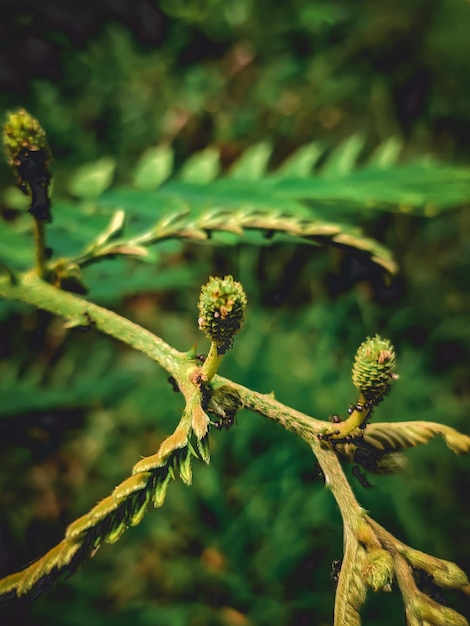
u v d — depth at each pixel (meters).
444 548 0.35
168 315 0.39
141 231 0.15
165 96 0.45
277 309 0.41
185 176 0.16
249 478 0.36
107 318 0.11
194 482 0.36
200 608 0.34
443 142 0.47
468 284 0.43
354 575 0.09
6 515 0.35
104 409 0.36
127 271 0.19
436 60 0.49
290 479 0.36
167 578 0.35
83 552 0.08
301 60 0.49
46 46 0.42
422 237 0.44
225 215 0.13
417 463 0.37
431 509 0.36
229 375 0.38
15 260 0.15
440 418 0.39
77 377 0.32
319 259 0.42
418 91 0.48
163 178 0.16
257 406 0.10
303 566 0.35
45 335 0.33
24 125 0.11
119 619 0.33
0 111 0.39
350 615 0.08
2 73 0.41
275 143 0.46
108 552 0.35
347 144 0.15
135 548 0.36
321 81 0.48
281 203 0.15
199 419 0.09
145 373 0.36
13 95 0.40
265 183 0.15
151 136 0.44
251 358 0.39
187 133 0.45
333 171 0.15
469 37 0.48
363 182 0.15
